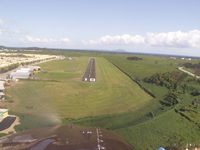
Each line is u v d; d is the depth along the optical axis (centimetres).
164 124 5594
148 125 5428
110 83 11156
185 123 5788
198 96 8869
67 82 10744
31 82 10212
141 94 9062
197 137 4909
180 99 8125
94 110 6575
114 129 5125
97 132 4119
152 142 4553
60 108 6575
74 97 7962
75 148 3372
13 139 3769
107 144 3612
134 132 4975
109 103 7444
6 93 7931
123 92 9238
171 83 10475
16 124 5075
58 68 16325
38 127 4731
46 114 5909
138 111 6694
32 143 3584
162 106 7369
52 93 8362
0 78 10681
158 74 11688
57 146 3428
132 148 3803
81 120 5534
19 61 18962
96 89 9531
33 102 7031
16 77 11062
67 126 4422
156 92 9262
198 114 6506
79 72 14575
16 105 6594
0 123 5053
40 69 14638
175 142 4572
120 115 6184
